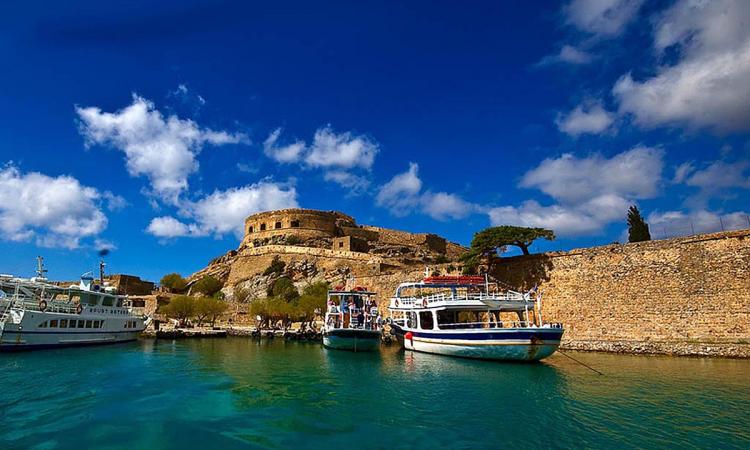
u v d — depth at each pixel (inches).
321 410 791.1
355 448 602.9
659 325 1625.2
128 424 699.4
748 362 1282.0
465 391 943.0
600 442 625.6
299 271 3676.2
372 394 917.8
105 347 1859.0
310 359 1477.6
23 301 1706.4
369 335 1685.5
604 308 1764.3
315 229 4559.5
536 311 1923.0
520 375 1120.2
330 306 1975.9
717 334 1502.2
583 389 949.8
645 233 2255.2
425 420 729.6
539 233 2032.5
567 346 1690.5
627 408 794.2
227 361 1430.9
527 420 727.7
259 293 3508.9
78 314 1814.7
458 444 619.2
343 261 3644.2
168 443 616.4
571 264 1883.6
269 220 4709.6
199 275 4461.1
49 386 986.7
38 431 661.9
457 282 1631.4
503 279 2066.9
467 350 1397.6
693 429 674.8
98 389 958.4
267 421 722.2
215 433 659.4
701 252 1583.4
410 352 1651.1
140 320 2261.3
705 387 951.0
